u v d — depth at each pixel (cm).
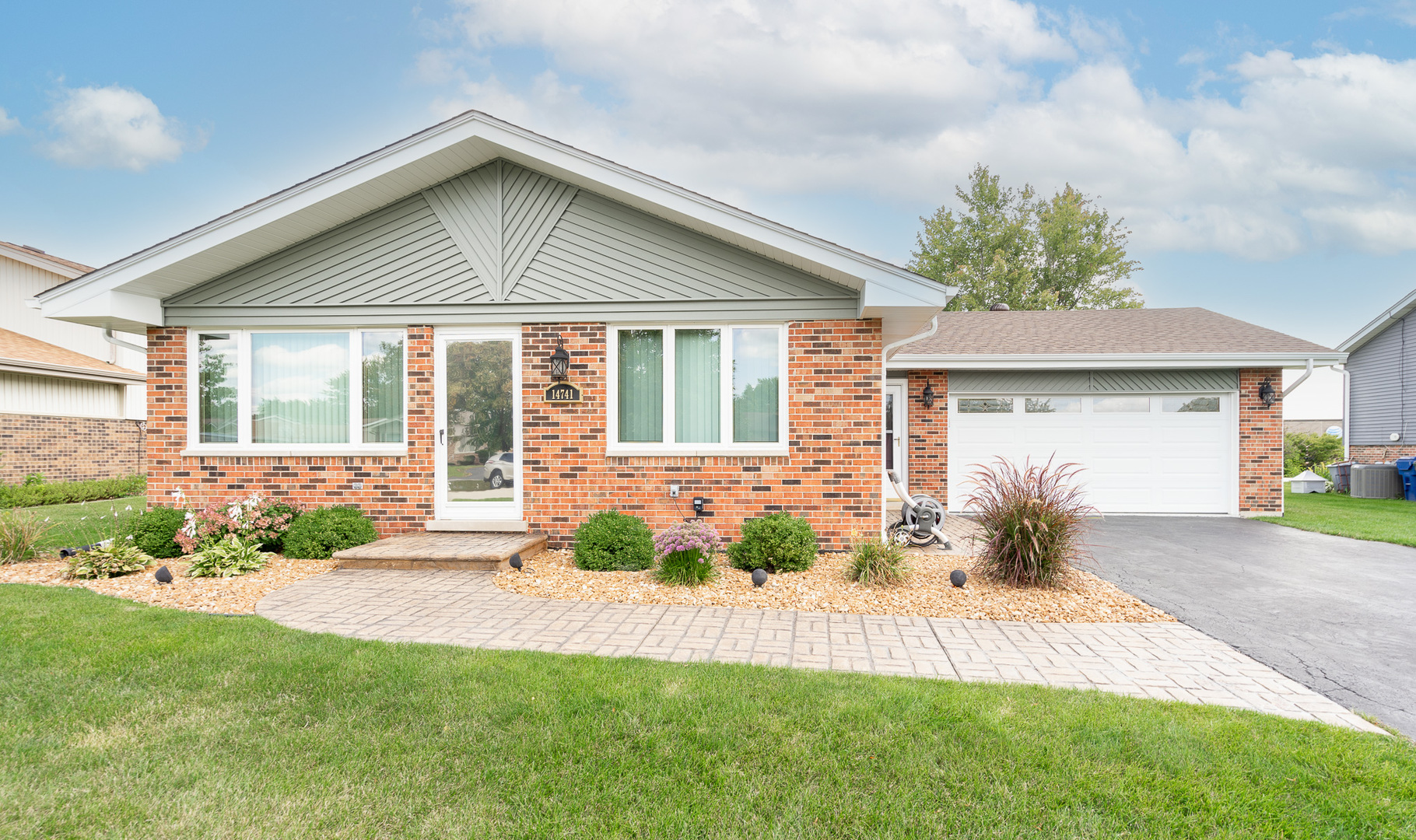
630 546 714
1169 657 470
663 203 747
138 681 393
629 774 294
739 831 257
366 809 267
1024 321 1527
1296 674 441
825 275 777
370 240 830
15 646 448
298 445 856
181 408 845
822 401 791
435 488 836
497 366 840
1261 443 1242
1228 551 891
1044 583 646
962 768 301
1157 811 271
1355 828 263
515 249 821
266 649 446
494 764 303
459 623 529
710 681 397
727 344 814
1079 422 1276
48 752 309
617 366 829
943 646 488
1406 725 367
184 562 741
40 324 1756
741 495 797
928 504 920
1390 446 1822
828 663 447
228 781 286
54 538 908
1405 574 750
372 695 372
